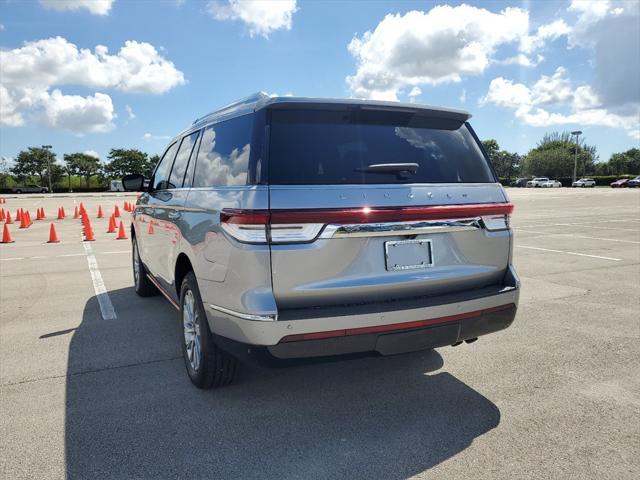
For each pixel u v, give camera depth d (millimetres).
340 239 2754
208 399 3391
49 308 5867
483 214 3215
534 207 24359
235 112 3350
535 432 2918
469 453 2699
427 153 3217
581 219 17312
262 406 3283
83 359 4184
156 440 2859
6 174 80250
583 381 3641
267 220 2650
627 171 100562
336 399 3383
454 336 3064
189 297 3643
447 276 3086
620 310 5535
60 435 2918
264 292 2670
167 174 4777
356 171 2902
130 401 3369
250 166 2824
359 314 2730
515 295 3297
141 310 5750
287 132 2900
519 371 3838
